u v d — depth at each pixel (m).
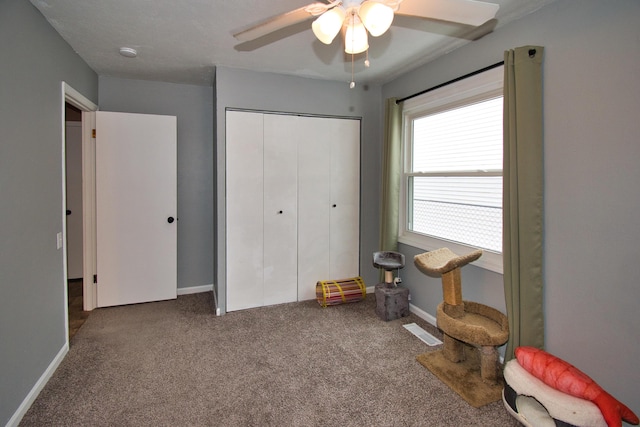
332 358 2.49
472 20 1.56
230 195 3.25
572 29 1.88
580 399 1.58
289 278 3.54
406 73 3.32
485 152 2.57
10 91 1.78
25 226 1.93
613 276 1.73
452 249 2.86
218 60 2.99
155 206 3.55
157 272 3.61
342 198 3.69
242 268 3.35
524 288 2.08
